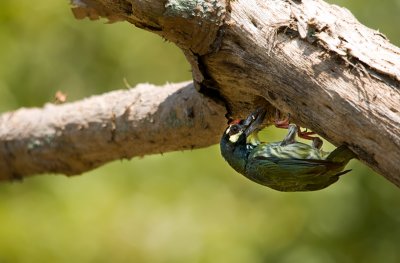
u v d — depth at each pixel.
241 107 7.67
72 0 8.28
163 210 13.53
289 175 7.16
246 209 13.73
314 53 6.71
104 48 15.14
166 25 6.94
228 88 7.38
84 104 9.82
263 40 6.88
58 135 10.10
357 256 13.05
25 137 10.36
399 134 6.31
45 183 13.84
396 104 6.36
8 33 14.68
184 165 13.84
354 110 6.46
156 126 8.89
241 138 7.61
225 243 13.30
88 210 13.41
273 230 13.45
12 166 10.77
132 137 9.29
